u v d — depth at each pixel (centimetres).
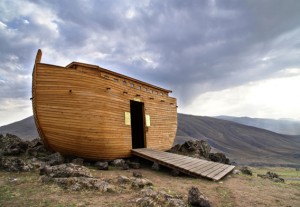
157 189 912
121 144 1588
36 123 1348
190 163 1450
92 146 1410
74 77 1373
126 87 1755
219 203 812
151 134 2031
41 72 1295
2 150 1535
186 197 852
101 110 1446
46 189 828
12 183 903
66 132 1323
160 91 2309
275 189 1108
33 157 1461
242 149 15600
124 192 840
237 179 1307
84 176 980
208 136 17775
